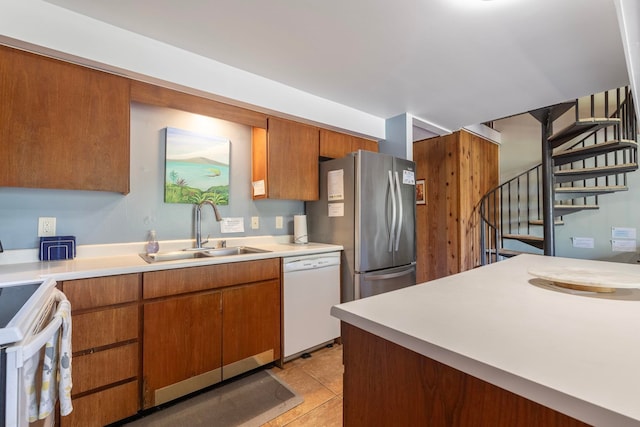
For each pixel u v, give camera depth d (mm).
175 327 1733
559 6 1599
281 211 2986
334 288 2596
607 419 378
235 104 2348
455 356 541
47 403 912
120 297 1555
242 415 1671
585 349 548
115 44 1771
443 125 3662
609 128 4055
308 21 1732
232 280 1976
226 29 1810
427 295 924
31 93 1557
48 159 1594
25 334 754
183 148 2365
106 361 1513
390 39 1912
